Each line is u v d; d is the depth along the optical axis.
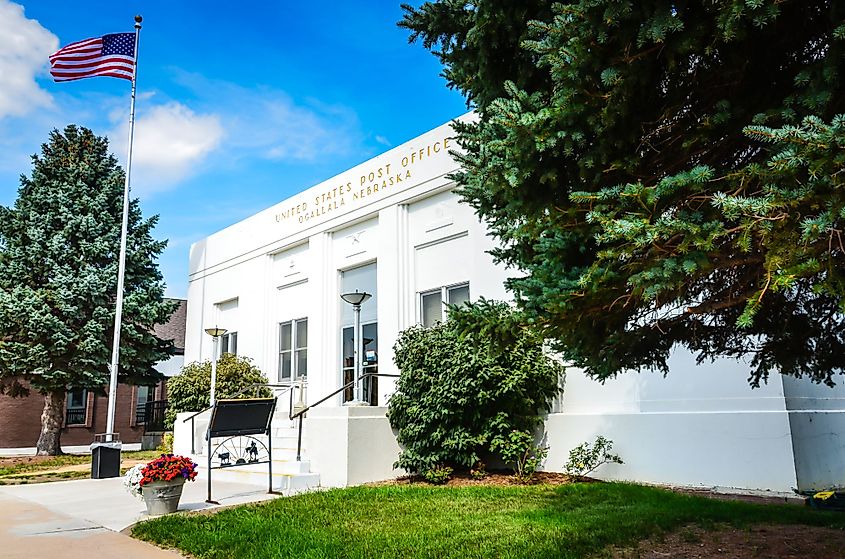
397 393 10.61
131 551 6.13
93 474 12.61
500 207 5.04
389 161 14.41
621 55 3.55
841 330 5.21
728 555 5.07
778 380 7.82
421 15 5.36
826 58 3.16
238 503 8.55
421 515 7.03
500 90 4.92
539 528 6.18
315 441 10.52
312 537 6.14
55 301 18.64
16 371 18.06
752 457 7.89
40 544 6.48
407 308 13.64
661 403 8.91
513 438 9.59
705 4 3.34
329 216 15.99
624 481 8.94
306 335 16.72
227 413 9.15
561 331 4.39
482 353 9.21
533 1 4.36
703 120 3.84
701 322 5.23
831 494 6.81
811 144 2.81
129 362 20.00
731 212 3.10
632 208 3.64
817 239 2.96
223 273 20.05
